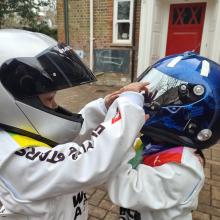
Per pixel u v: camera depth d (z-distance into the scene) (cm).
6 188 91
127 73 735
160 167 103
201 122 104
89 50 771
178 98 105
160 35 691
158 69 114
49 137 97
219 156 325
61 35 798
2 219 98
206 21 648
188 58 112
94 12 732
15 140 91
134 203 99
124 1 690
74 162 88
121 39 731
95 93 671
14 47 92
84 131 123
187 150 106
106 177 95
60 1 770
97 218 216
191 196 101
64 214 104
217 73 106
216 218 217
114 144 88
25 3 1436
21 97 91
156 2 630
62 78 95
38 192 89
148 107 110
